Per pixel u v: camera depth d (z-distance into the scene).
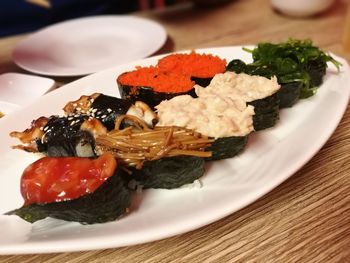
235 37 0.37
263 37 0.37
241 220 0.17
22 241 0.15
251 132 0.20
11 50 0.38
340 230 0.16
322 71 0.24
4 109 0.26
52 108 0.24
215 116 0.19
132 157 0.18
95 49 0.36
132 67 0.27
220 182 0.18
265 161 0.19
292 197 0.18
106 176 0.16
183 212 0.16
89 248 0.15
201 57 0.25
